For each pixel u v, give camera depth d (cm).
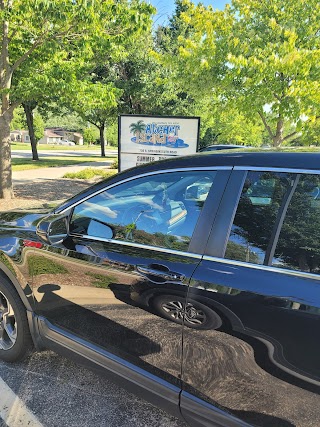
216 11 764
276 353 154
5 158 859
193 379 179
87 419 223
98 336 219
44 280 241
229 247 176
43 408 231
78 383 256
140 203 215
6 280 267
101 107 850
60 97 821
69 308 232
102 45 719
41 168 1911
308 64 647
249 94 746
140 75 1864
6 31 729
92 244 221
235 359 165
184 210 196
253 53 700
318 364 144
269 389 159
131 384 203
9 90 756
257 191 176
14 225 274
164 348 189
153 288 188
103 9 641
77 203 238
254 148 200
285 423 156
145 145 810
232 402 169
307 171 166
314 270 156
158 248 198
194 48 793
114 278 205
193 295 174
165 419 224
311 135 823
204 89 821
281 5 732
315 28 724
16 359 273
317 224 163
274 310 154
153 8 703
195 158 200
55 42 697
